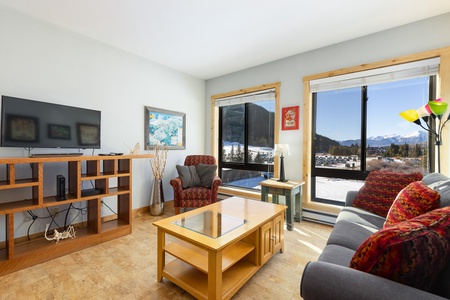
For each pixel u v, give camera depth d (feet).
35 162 6.57
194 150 14.33
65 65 8.74
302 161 10.71
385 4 7.02
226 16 7.72
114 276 5.99
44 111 7.55
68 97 8.83
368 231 5.39
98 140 8.98
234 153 14.11
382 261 2.70
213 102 14.57
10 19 7.46
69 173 8.16
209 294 4.71
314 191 10.87
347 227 5.55
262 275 6.10
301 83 10.75
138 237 8.55
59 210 8.68
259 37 9.20
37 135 7.37
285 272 6.25
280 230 7.25
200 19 7.91
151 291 5.40
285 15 7.64
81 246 7.50
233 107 14.14
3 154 7.38
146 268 6.39
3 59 7.36
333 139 10.26
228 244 4.79
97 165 8.00
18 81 7.65
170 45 9.96
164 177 12.57
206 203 10.71
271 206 7.66
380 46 8.72
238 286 5.22
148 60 11.66
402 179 6.65
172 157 13.01
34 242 7.22
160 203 11.37
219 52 10.70
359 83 9.21
